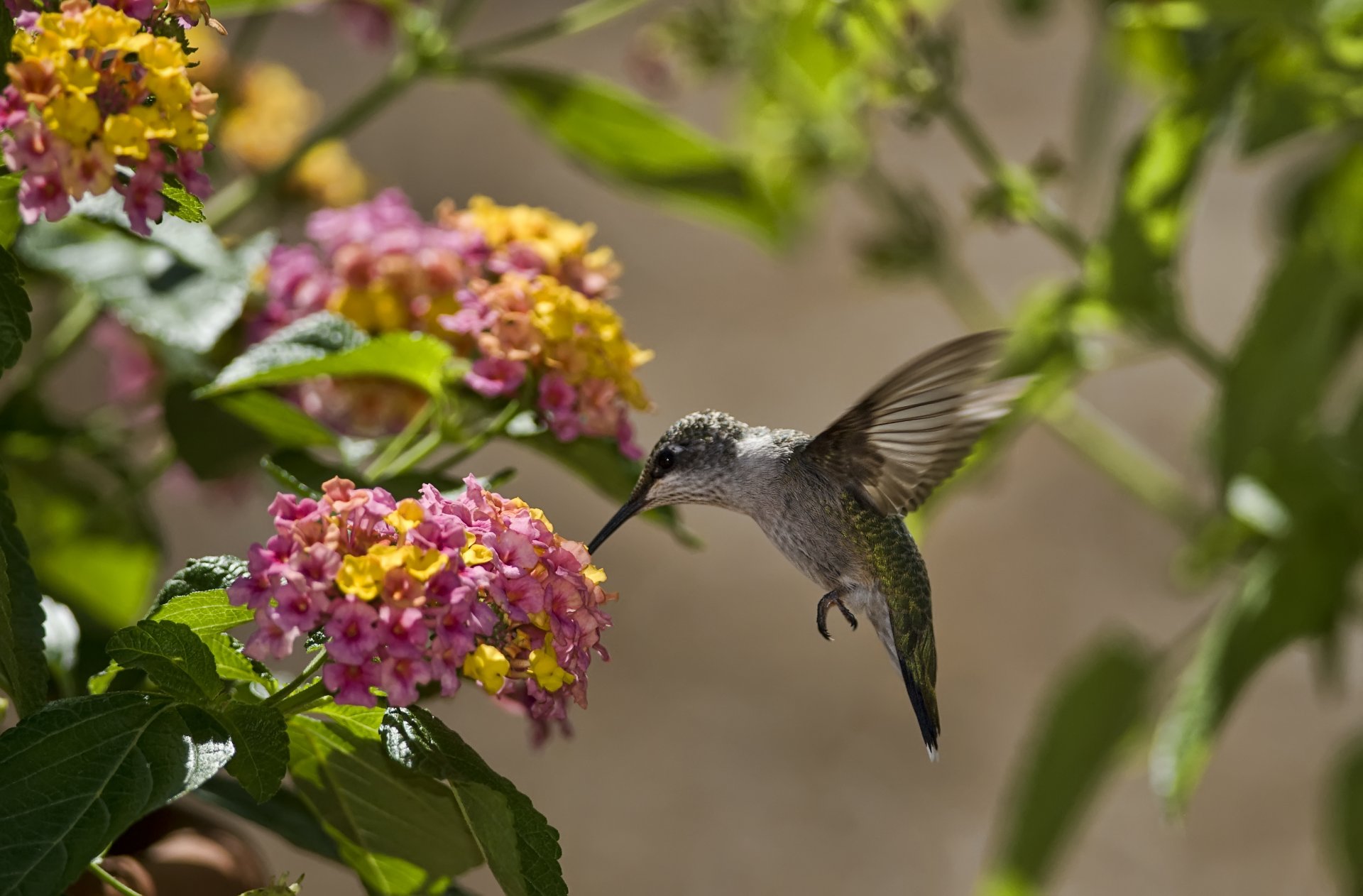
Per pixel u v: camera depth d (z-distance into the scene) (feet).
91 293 8.02
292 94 8.52
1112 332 8.40
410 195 22.72
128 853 7.86
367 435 8.15
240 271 8.05
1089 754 8.48
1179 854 15.97
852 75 8.67
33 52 7.67
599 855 15.56
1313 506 8.34
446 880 7.86
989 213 8.45
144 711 7.68
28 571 7.73
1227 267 21.56
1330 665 8.38
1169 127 8.29
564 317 7.95
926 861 15.94
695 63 9.34
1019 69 24.68
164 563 8.42
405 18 8.33
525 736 17.01
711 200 8.44
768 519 8.12
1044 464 20.45
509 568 7.72
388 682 7.67
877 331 21.62
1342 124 8.34
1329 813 8.54
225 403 8.00
